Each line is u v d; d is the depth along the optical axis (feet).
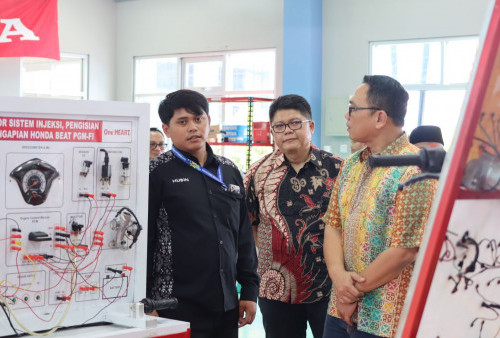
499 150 2.84
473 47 26.91
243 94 32.42
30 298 5.17
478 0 26.55
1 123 5.04
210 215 7.43
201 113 7.48
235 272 7.71
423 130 12.25
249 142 25.70
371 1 28.71
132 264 5.73
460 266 2.89
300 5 29.17
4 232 5.05
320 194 8.87
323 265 8.73
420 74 28.09
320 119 29.84
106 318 5.59
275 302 8.88
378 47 28.99
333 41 29.60
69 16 34.01
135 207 5.72
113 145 5.57
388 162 3.34
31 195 5.14
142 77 35.78
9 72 26.45
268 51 31.60
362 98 6.55
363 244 6.33
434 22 27.40
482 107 2.68
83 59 34.83
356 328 6.37
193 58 34.12
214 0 32.94
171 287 7.29
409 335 2.80
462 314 3.01
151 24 34.99
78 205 5.40
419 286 2.76
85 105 5.40
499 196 2.93
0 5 24.58
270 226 8.92
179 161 7.52
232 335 7.60
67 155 5.34
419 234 5.86
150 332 5.34
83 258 5.44
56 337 5.12
